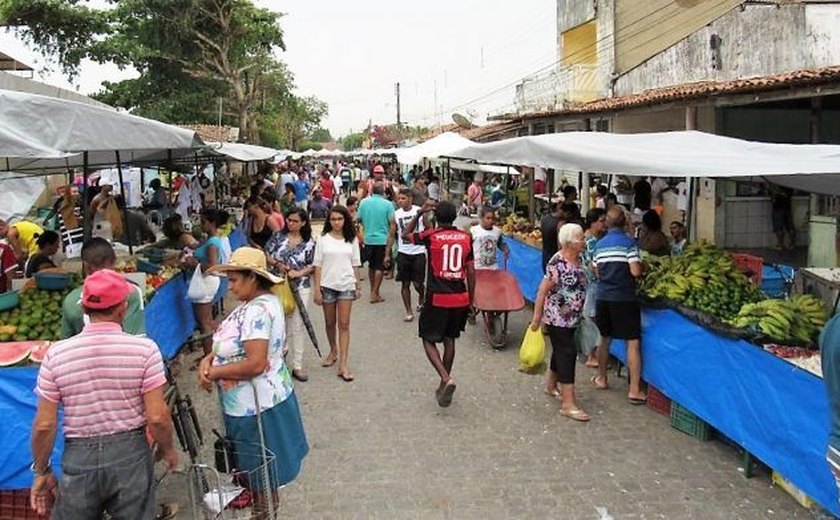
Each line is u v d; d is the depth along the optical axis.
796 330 5.22
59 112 4.70
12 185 15.35
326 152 41.72
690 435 6.18
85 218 7.79
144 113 31.34
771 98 10.66
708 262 6.65
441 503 5.02
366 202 11.96
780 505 4.92
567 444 6.02
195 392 7.42
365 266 15.87
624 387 7.50
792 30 14.82
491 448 5.96
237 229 14.76
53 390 3.43
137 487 3.52
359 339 9.66
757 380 5.09
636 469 5.52
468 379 7.84
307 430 6.40
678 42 18.33
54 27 21.97
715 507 4.90
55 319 5.61
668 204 16.97
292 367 8.16
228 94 33.84
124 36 29.05
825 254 8.65
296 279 7.72
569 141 7.70
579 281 6.56
